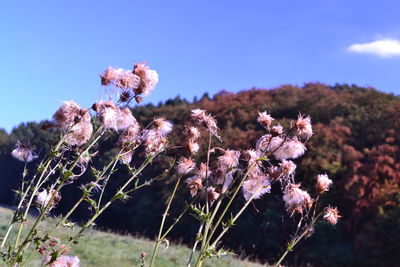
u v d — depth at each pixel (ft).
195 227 78.23
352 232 80.53
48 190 8.52
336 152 94.48
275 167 9.25
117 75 8.26
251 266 45.65
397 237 72.79
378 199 83.05
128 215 104.47
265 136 9.12
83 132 8.40
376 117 113.70
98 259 36.24
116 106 8.25
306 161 83.92
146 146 10.28
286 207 9.71
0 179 78.07
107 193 100.99
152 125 10.30
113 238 48.62
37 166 8.34
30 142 9.02
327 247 74.64
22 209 8.23
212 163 10.43
